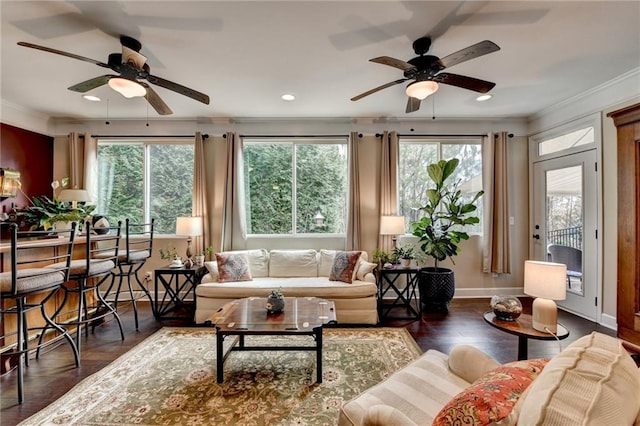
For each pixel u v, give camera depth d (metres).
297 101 3.67
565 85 3.24
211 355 2.64
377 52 2.54
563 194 3.82
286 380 2.23
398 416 1.03
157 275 3.61
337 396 2.04
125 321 3.47
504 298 2.00
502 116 4.29
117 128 4.36
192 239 4.22
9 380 2.26
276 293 2.52
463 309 3.86
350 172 4.25
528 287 1.83
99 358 2.59
